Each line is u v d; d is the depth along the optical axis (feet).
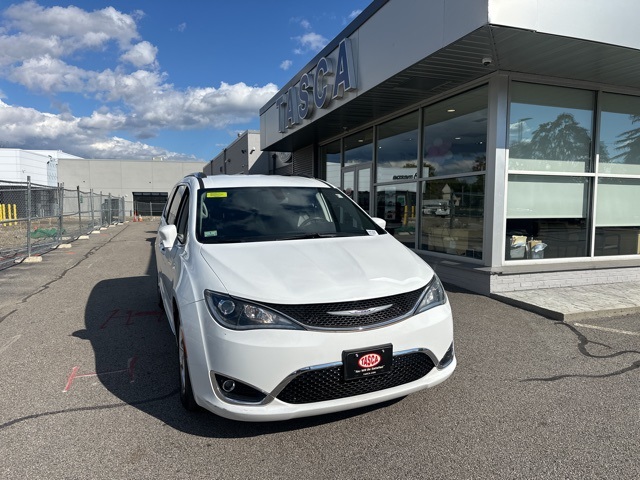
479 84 23.25
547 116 23.50
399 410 10.85
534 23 16.65
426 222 28.89
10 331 17.31
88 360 14.23
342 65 27.96
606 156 25.21
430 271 11.22
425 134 28.73
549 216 23.89
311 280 9.70
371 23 24.64
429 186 28.50
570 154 24.22
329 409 9.00
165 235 12.84
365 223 14.30
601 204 25.14
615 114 25.25
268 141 50.11
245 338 8.80
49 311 20.27
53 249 44.06
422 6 19.92
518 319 18.19
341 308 9.18
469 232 24.80
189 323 9.66
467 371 13.15
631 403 11.18
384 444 9.43
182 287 10.56
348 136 40.83
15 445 9.37
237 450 9.23
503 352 14.65
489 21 16.06
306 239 12.35
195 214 13.10
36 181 167.94
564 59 20.12
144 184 157.79
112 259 37.27
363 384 9.21
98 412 10.81
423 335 9.70
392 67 22.66
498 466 8.66
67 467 8.64
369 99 27.89
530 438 9.62
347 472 8.51
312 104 34.58
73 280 27.91
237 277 9.72
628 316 18.61
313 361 8.79
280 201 14.17
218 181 14.88
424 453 9.09
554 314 18.13
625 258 25.61
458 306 20.08
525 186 23.25
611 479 8.27
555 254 24.13
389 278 10.14
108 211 83.15
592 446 9.31
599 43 17.97
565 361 13.87
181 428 10.07
